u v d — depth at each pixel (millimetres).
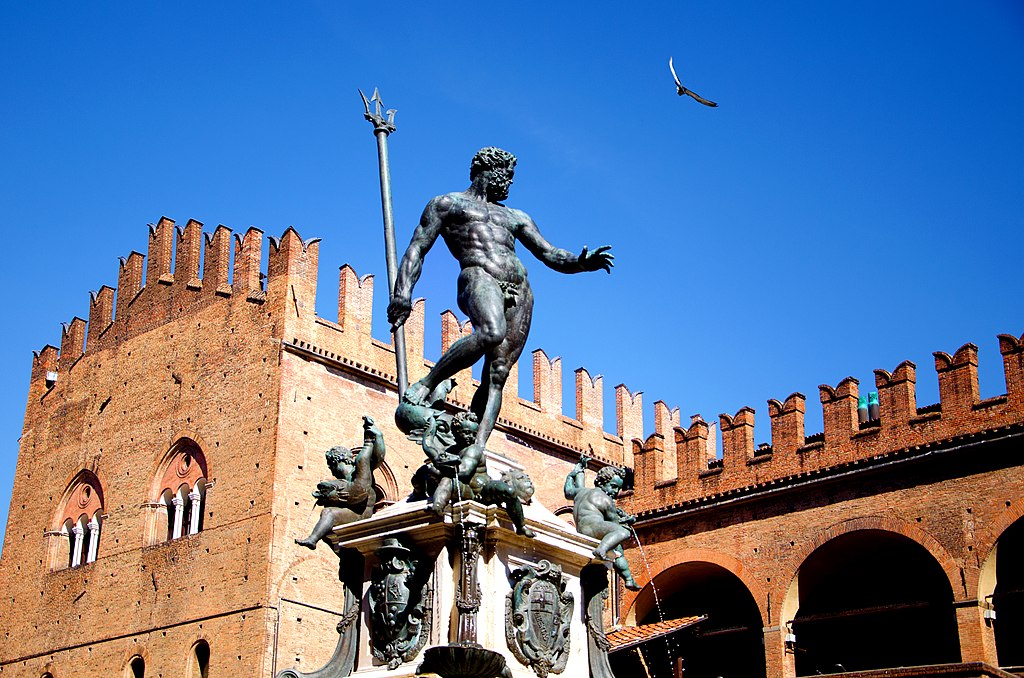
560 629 11047
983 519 36156
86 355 50969
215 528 42719
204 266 47312
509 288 11875
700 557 42125
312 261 44688
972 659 35250
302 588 41125
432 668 10047
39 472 51031
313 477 42531
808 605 41969
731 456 42531
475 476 10688
